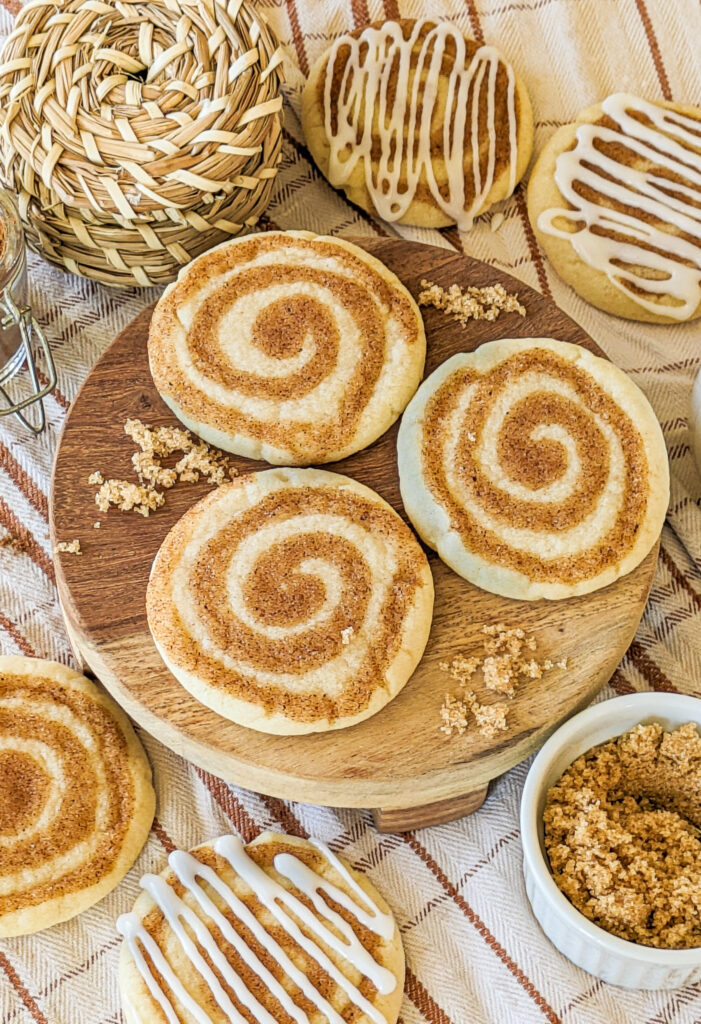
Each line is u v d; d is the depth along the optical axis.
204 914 0.70
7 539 0.76
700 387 0.75
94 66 0.74
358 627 0.69
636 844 0.69
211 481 0.72
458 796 0.71
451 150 0.80
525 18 0.81
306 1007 0.68
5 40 0.79
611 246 0.79
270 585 0.70
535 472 0.72
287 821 0.73
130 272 0.76
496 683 0.69
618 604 0.71
